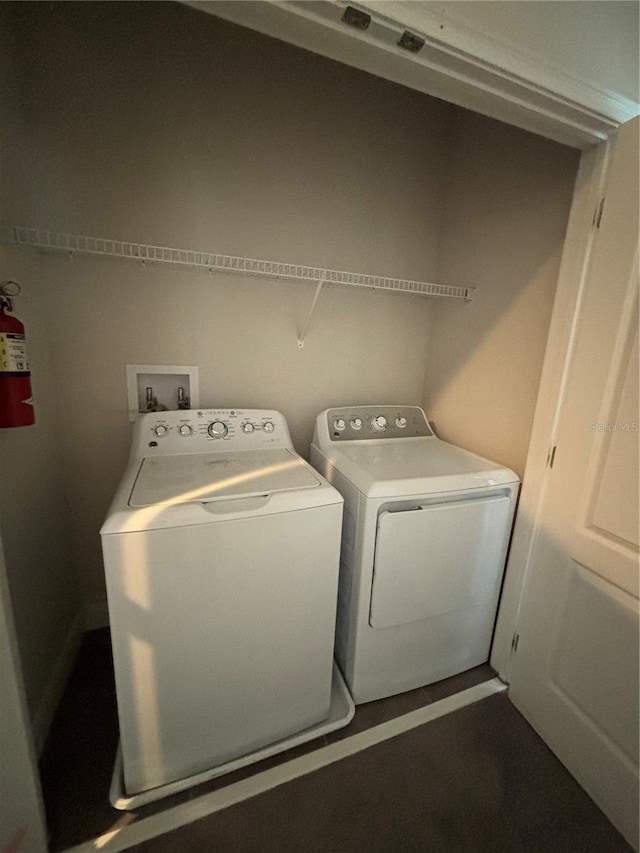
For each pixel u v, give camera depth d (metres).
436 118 1.84
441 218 1.96
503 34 0.86
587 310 1.18
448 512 1.33
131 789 1.11
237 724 1.19
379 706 1.46
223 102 1.48
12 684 0.85
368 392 2.04
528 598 1.42
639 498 1.04
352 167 1.74
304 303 1.80
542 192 1.41
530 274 1.48
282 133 1.59
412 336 2.07
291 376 1.85
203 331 1.65
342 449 1.66
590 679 1.18
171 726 1.10
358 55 0.82
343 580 1.45
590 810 1.15
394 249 1.91
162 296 1.56
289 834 1.07
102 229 1.42
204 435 1.51
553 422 1.31
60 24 1.26
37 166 1.31
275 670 1.19
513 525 1.52
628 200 1.05
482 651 1.64
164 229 1.50
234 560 1.05
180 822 1.08
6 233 1.12
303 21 0.73
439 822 1.11
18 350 1.03
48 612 1.39
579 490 1.21
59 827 1.06
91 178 1.38
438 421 2.04
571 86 0.97
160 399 1.65
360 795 1.17
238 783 1.19
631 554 1.06
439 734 1.37
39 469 1.33
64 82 1.29
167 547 0.98
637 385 1.04
